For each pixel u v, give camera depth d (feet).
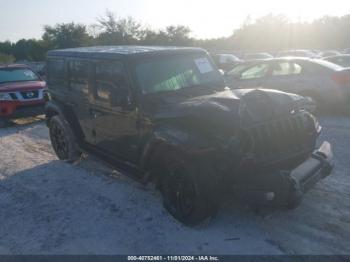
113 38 138.72
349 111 32.48
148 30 145.18
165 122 14.19
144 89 15.38
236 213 14.83
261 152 13.19
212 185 13.14
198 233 13.66
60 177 20.01
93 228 14.51
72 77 19.97
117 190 17.80
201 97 15.07
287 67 31.68
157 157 14.94
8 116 33.71
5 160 23.76
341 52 105.81
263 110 13.67
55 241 13.76
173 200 14.57
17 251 13.30
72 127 21.35
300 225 13.87
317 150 15.19
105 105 17.30
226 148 12.46
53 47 150.00
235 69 34.27
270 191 12.47
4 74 37.65
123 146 16.89
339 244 12.66
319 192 16.31
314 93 30.48
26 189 18.72
